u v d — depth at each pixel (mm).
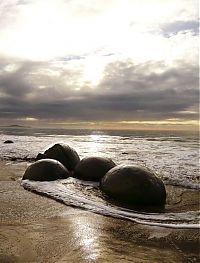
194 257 3994
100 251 4043
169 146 25516
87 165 8758
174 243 4492
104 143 28906
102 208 6105
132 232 4898
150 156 16219
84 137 44688
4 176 9445
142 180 6828
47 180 8273
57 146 10477
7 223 5086
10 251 3965
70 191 7320
